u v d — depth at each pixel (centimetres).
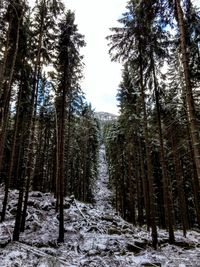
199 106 1465
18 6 1551
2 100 1783
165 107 1767
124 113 2480
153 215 1531
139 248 1416
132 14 1568
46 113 3269
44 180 4181
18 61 1781
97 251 1295
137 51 1688
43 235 1505
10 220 1712
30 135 1490
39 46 1564
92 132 4588
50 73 1823
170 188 2747
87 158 4491
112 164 4431
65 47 1703
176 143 2264
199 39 1163
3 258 1077
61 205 1522
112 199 5656
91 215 2122
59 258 1159
